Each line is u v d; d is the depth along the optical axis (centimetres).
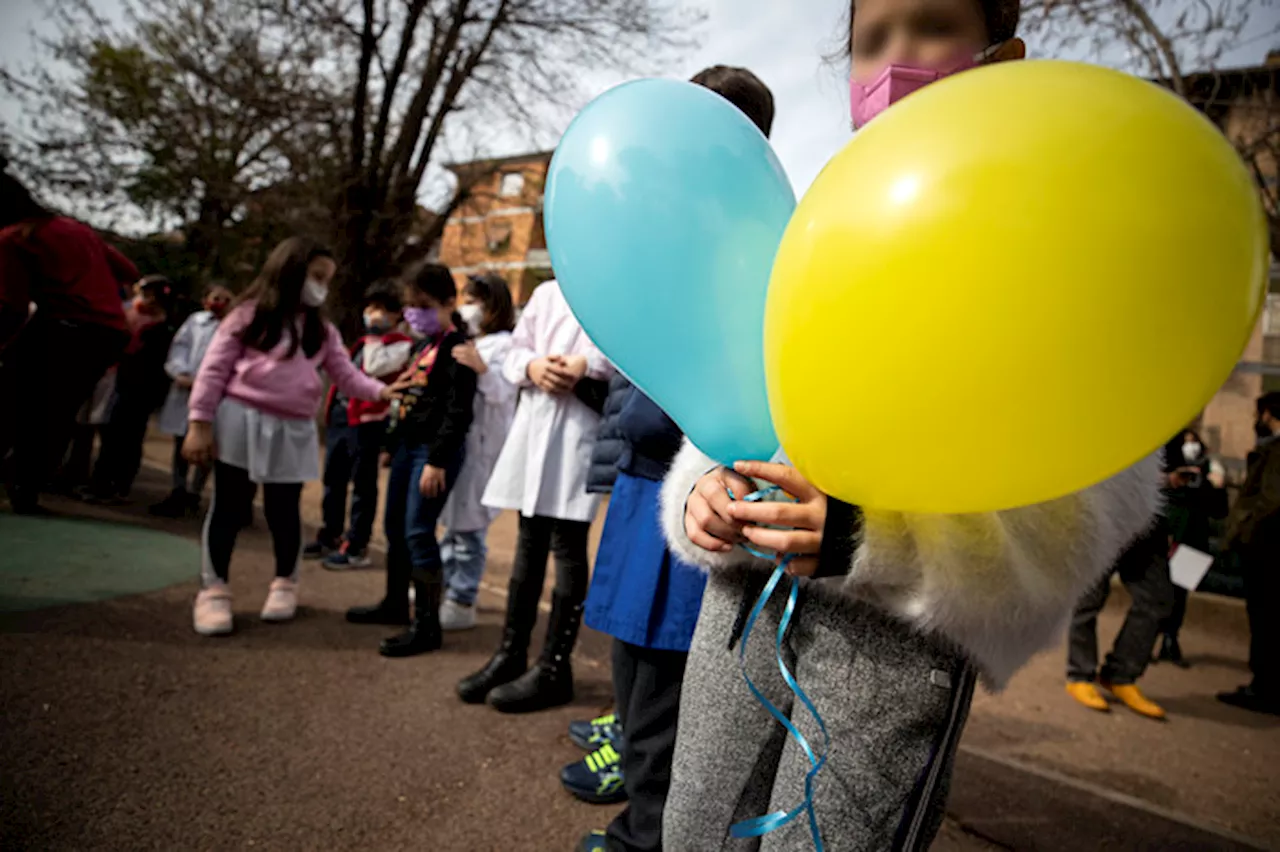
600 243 101
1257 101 586
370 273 1273
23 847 150
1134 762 282
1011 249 56
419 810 184
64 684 224
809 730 94
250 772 192
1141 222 55
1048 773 256
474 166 1337
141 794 175
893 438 67
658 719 154
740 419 100
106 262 433
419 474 299
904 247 60
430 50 1235
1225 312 58
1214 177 57
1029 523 82
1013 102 61
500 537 621
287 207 1224
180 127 1180
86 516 457
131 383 512
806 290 68
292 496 309
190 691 234
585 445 245
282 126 1191
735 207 97
